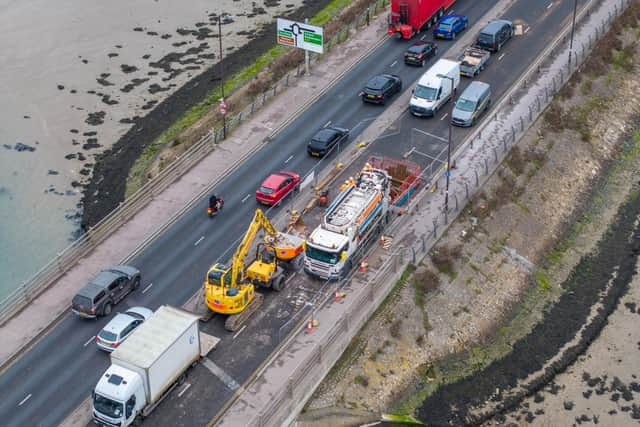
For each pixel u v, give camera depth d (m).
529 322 66.69
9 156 90.50
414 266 66.81
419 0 94.19
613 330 65.94
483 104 83.62
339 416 57.03
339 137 80.00
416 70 92.12
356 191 67.25
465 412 59.16
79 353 59.12
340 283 64.56
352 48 96.88
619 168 83.69
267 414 53.50
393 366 60.69
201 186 75.94
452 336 63.81
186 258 67.69
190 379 56.62
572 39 93.56
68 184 86.81
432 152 79.25
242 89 94.38
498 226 72.81
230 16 118.25
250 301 61.75
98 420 52.25
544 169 79.69
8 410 54.84
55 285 65.31
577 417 58.78
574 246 74.31
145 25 116.19
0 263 77.25
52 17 117.94
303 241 66.31
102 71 105.75
